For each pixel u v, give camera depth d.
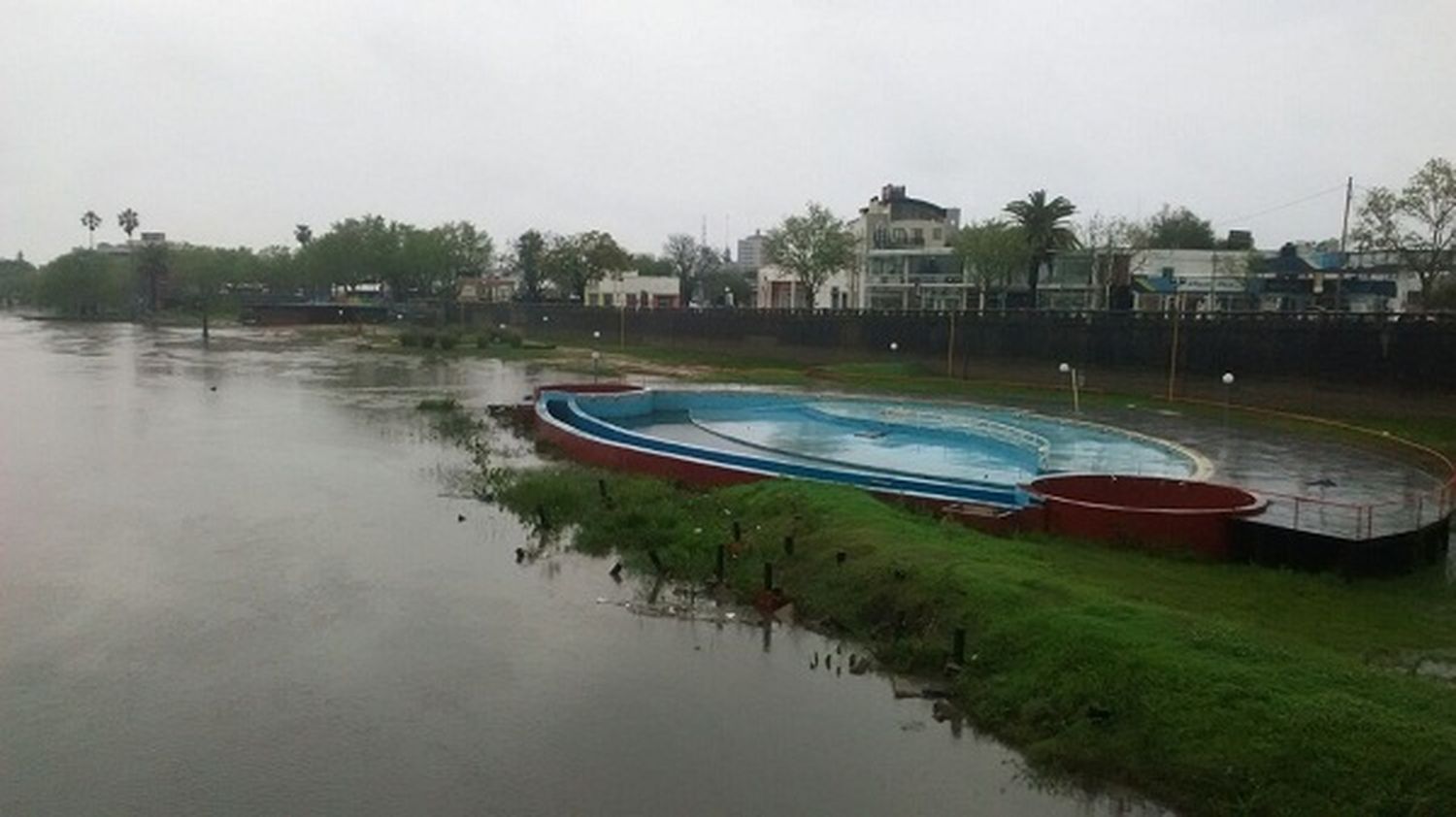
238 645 19.36
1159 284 91.56
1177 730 14.24
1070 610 17.52
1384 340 50.34
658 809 13.86
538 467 36.06
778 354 89.00
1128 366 62.62
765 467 31.86
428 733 16.00
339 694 17.34
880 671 18.16
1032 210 83.50
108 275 168.50
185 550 25.44
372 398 57.41
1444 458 37.00
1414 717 13.79
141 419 47.78
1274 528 23.56
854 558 21.84
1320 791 12.77
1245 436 44.88
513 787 14.42
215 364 80.06
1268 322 55.09
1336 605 20.48
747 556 23.77
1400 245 65.69
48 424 45.91
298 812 13.71
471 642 19.66
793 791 14.30
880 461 39.34
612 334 110.50
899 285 111.56
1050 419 49.56
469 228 165.88
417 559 24.95
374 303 151.75
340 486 33.00
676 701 17.14
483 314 132.50
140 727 16.08
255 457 38.03
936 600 19.06
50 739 15.65
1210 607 19.50
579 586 23.03
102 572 23.58
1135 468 36.41
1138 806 13.58
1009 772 14.66
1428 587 22.39
